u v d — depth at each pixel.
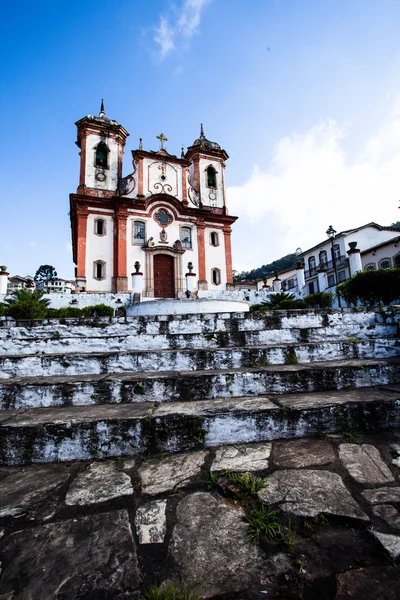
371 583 1.16
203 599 1.11
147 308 8.37
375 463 1.94
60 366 3.41
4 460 2.15
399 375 3.15
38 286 18.06
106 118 22.17
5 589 1.17
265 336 4.30
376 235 28.86
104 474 1.97
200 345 4.18
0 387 2.79
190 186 23.47
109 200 19.98
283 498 1.62
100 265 19.34
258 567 1.24
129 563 1.27
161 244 20.84
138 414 2.33
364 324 4.52
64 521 1.53
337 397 2.63
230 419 2.31
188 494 1.72
